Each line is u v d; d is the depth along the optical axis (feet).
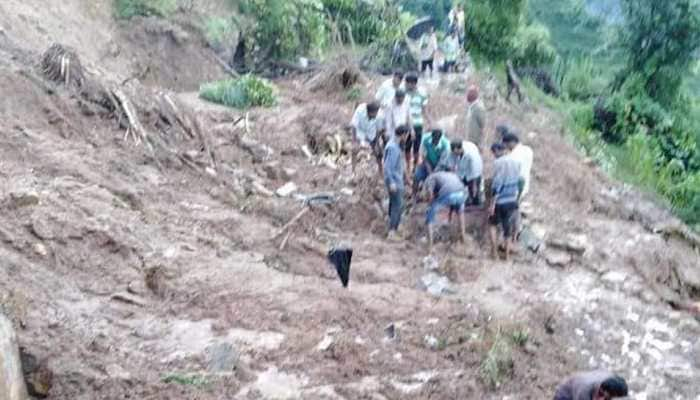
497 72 81.25
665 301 41.27
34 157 36.76
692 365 34.40
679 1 78.33
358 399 27.53
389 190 40.73
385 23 79.82
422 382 29.14
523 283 39.04
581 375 22.21
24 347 25.98
